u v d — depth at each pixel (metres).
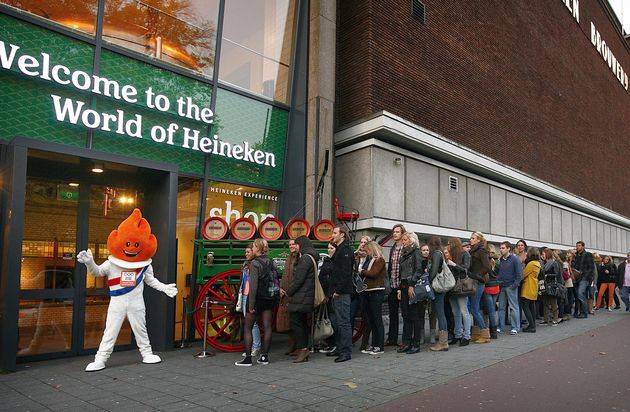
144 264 6.82
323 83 11.32
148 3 9.02
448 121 14.34
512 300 9.41
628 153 31.95
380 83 12.07
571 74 23.66
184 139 9.16
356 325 8.60
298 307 6.72
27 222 7.17
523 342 8.27
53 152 6.75
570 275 11.79
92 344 7.59
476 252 8.47
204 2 9.83
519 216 18.17
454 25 15.06
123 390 5.31
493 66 16.94
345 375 5.94
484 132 16.03
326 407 4.61
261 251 6.86
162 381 5.72
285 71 11.35
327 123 11.30
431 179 13.52
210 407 4.65
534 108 19.59
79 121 7.92
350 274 6.95
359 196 11.70
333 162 11.38
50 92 7.68
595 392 5.04
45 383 5.65
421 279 7.23
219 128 9.89
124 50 8.55
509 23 18.27
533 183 18.06
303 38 11.55
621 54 31.97
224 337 8.20
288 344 8.63
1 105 7.21
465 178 15.08
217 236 8.20
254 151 10.31
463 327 8.09
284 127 11.17
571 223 22.88
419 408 4.56
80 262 6.88
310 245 7.10
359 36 12.23
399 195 12.23
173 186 7.99
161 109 8.88
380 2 12.34
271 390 5.25
